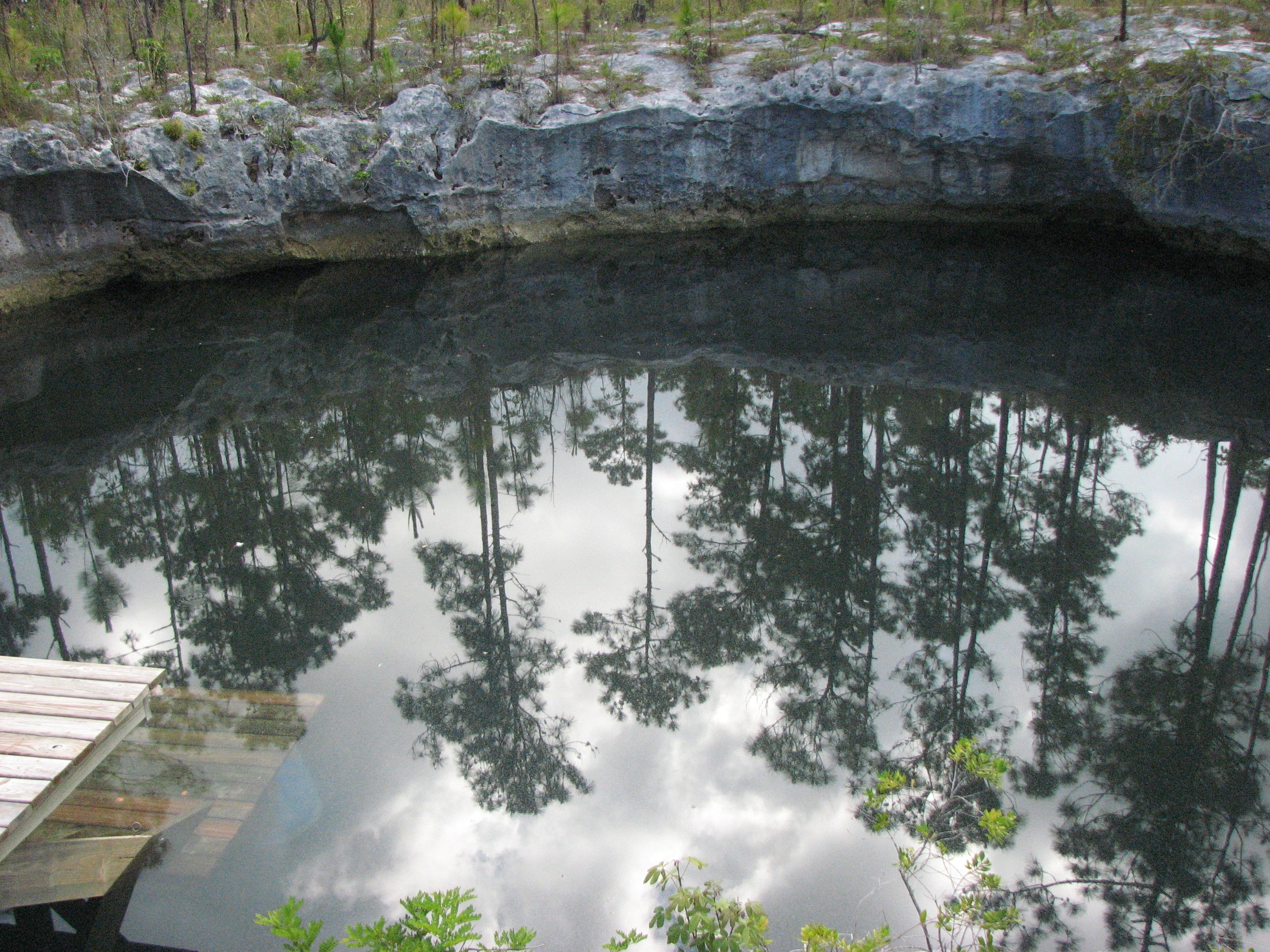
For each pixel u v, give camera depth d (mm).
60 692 5410
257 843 4660
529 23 16703
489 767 5371
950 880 4543
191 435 10047
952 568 7605
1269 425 9391
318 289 14227
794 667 6434
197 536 8312
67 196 12531
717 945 3416
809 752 5543
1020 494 8703
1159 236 14336
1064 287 13453
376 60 15102
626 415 10852
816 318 13164
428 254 15562
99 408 10531
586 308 13766
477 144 15117
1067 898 4430
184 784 5020
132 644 6566
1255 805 5031
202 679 6055
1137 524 8016
